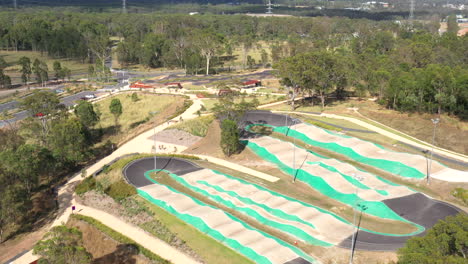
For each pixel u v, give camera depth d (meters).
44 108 129.00
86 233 82.19
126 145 132.88
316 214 83.75
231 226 80.38
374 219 83.94
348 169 105.00
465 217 58.00
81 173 112.81
